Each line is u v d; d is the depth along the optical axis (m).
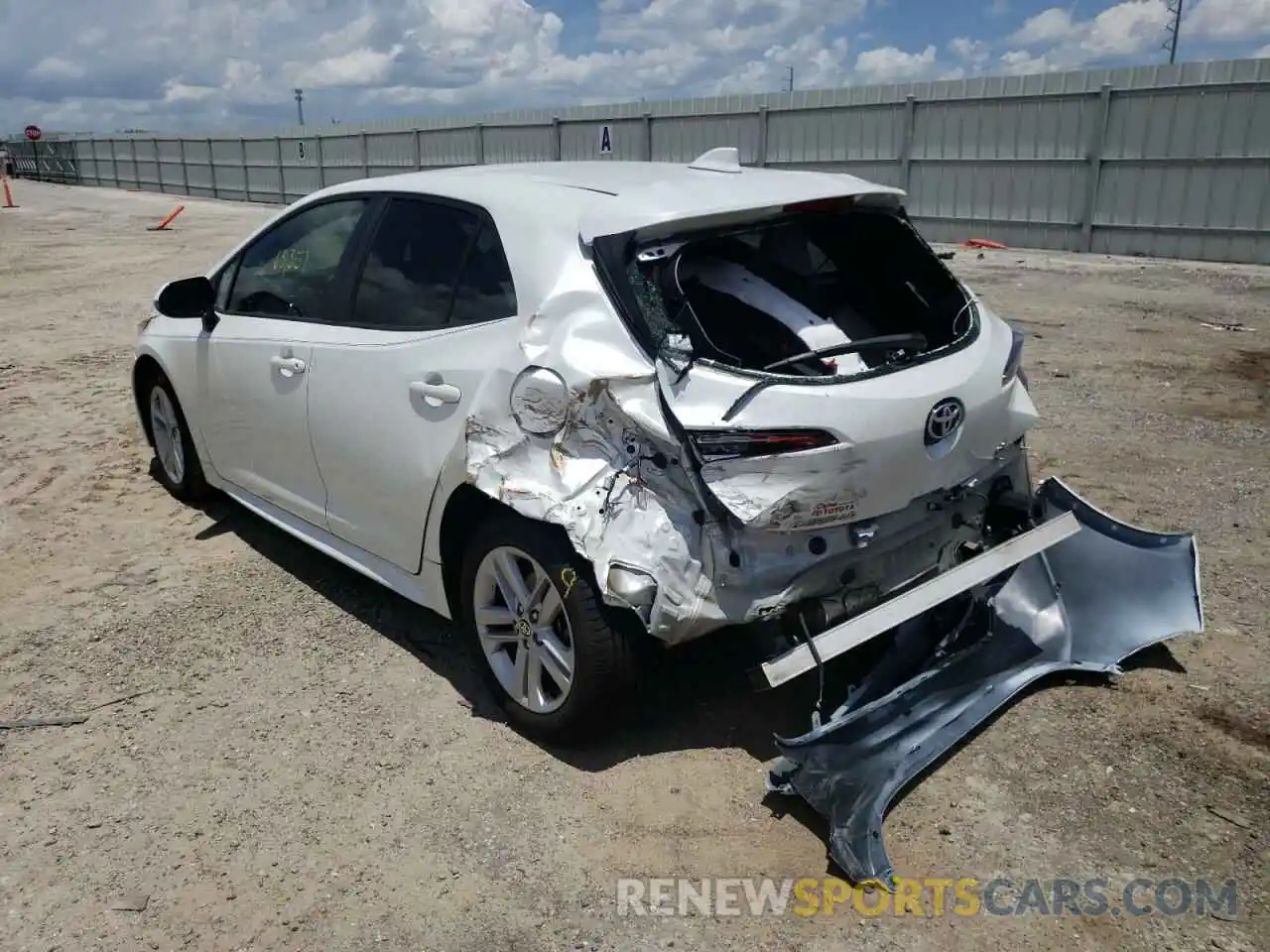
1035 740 3.37
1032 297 12.43
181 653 4.03
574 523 2.99
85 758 3.37
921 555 3.29
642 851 2.92
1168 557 3.92
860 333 3.53
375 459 3.75
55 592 4.57
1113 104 16.95
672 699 3.64
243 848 2.95
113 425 7.08
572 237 3.22
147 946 2.61
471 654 3.61
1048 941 2.58
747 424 2.83
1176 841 2.91
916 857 2.88
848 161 20.73
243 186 38.44
